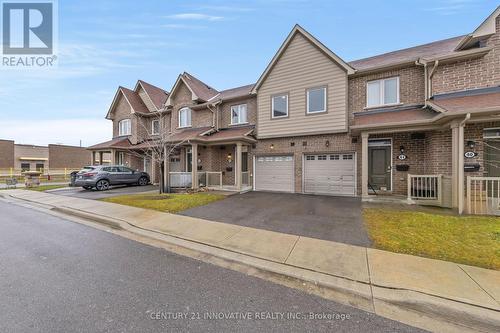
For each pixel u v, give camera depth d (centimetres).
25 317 254
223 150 1418
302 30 1127
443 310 268
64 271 372
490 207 650
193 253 457
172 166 1622
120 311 268
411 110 914
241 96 1337
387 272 352
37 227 646
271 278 356
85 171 1423
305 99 1130
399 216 639
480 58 794
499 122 737
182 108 1605
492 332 244
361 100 1038
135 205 865
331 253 428
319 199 962
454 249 422
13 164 3403
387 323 253
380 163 995
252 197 1035
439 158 819
